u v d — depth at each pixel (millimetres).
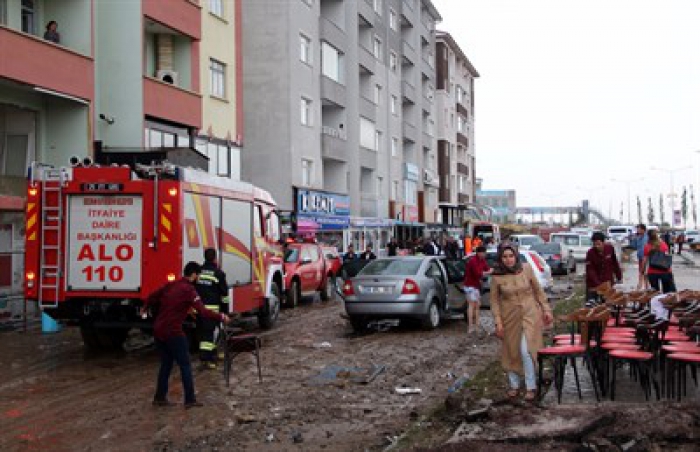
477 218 83125
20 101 19578
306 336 15273
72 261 12406
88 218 12406
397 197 53500
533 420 6730
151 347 13914
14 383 10398
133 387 10125
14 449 7176
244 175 34406
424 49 63875
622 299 10688
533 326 8086
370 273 16125
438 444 6691
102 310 12469
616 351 8055
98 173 12312
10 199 17156
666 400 7430
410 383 10312
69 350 13523
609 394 8508
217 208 13648
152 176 12203
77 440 7484
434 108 65625
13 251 17188
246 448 7184
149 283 12086
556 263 34062
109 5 22234
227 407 8859
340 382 10234
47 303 12383
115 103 22109
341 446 7211
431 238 38875
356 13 44219
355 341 14477
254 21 34500
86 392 9781
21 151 20188
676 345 8273
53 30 19984
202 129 26891
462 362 11992
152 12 22953
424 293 15641
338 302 23578
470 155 81938
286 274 21000
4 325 16312
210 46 27719
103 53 22203
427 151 63156
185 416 8422
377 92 49406
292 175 34344
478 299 15672
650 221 132500
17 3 19766
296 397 9406
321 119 39812
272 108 34312
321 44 38312
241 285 14703
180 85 25781
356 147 43469
